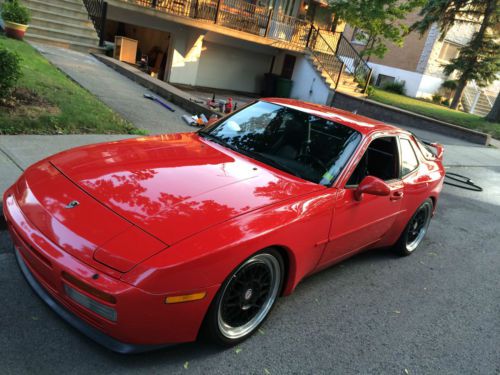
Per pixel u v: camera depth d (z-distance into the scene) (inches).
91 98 330.3
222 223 105.3
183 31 706.8
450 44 1142.3
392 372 120.6
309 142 151.9
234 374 105.8
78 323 101.6
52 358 99.0
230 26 716.7
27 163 193.3
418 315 154.8
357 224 149.1
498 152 674.2
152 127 311.7
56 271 94.9
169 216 103.7
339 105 812.6
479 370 129.8
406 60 1152.2
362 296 159.5
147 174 122.0
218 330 108.1
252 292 115.8
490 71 1002.1
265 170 139.8
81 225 99.0
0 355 96.8
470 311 165.8
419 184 184.7
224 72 819.4
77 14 563.5
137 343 96.7
